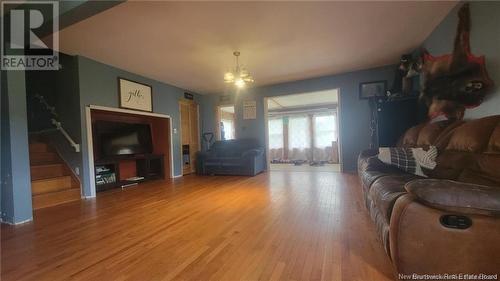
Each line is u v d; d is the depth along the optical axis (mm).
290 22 2787
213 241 1903
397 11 2621
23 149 2602
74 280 1428
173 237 2012
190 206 2953
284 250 1703
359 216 2350
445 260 1064
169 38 3104
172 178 5395
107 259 1668
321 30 3023
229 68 4402
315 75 5215
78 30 2818
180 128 5922
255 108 6195
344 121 5203
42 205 3092
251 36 3125
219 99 6637
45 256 1738
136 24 2709
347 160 5230
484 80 2041
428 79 2986
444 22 2791
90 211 2871
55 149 3908
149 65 4176
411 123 3461
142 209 2893
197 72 4637
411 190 1142
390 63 4543
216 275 1423
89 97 3787
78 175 3695
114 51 3512
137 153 4918
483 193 1009
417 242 1111
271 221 2307
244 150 6020
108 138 4363
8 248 1885
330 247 1720
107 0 1958
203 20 2666
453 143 1822
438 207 1057
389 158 2186
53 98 3869
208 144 6715
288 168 6617
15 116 2553
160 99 5301
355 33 3152
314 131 9219
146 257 1678
